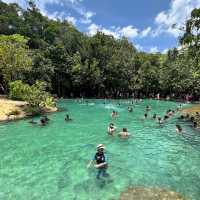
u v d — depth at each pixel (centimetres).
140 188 1168
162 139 2152
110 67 7188
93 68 6819
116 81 7344
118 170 1405
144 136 2252
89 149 1814
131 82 7625
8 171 1385
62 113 3538
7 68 4425
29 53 5822
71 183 1226
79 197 1078
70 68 6694
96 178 1286
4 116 2927
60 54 6694
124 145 1944
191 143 2034
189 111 3891
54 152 1734
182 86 6775
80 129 2481
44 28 8094
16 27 7562
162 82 7400
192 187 1189
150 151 1798
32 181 1252
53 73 6372
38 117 3134
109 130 2294
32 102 3394
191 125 2767
